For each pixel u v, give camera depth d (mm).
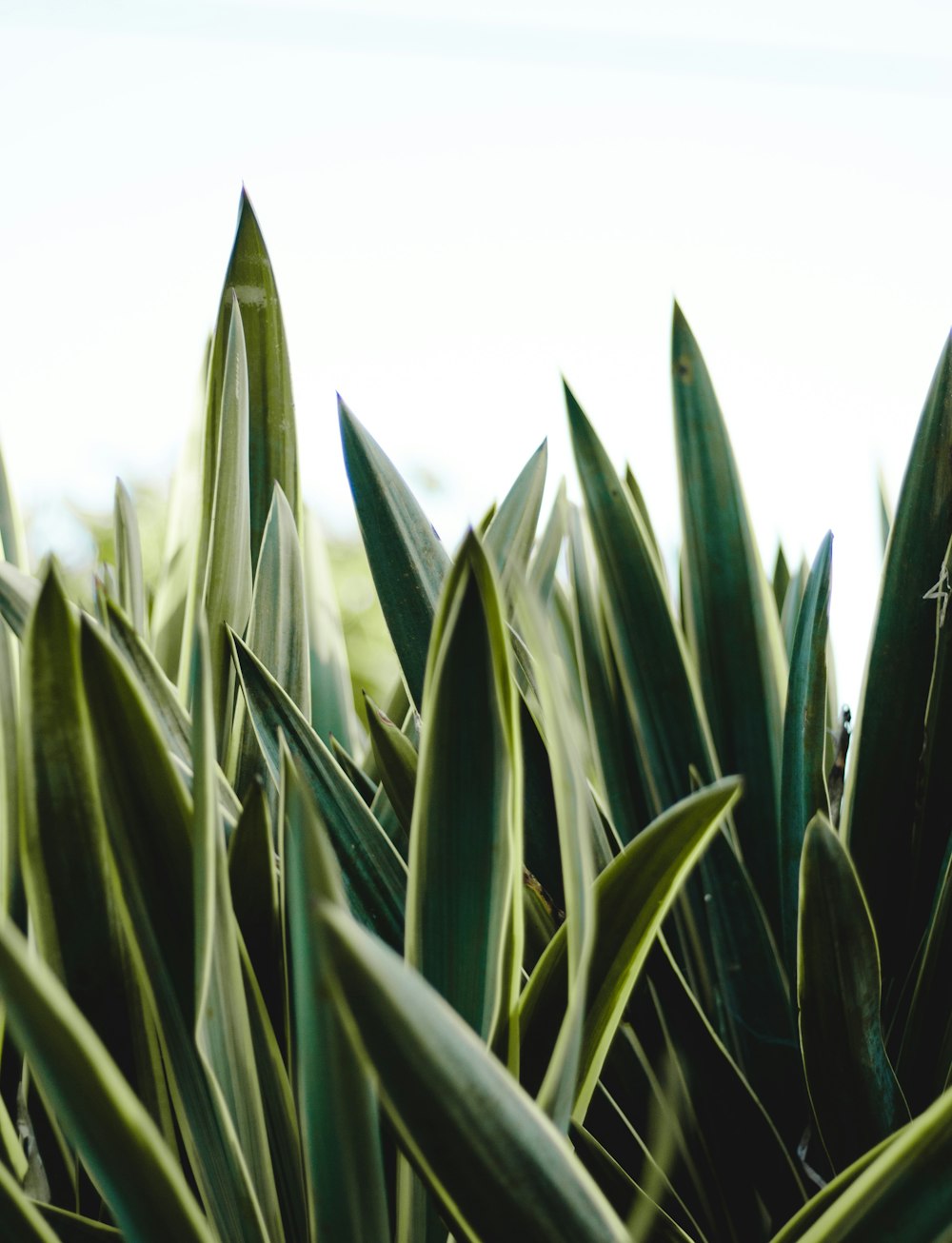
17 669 1235
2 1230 937
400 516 1307
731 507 1376
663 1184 1160
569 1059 926
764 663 1364
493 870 1066
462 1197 839
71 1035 767
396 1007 726
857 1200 934
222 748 1340
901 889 1273
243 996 1104
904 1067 1222
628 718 1387
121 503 1501
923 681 1269
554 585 1506
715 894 1269
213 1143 1094
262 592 1371
